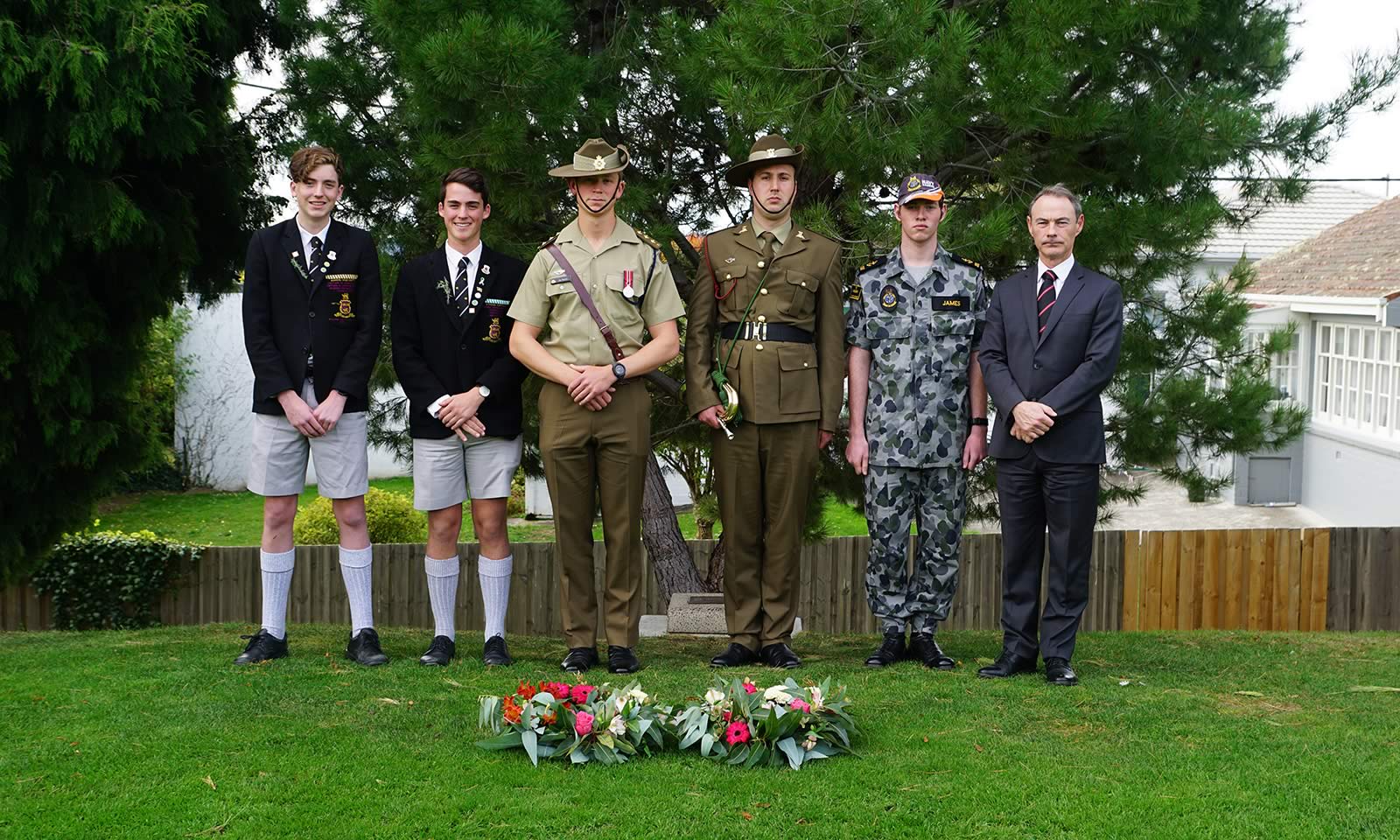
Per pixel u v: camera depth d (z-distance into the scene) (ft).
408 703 14.78
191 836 10.81
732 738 12.59
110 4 19.63
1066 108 21.54
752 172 17.26
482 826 11.03
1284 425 25.45
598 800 11.62
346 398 16.90
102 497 25.57
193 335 64.59
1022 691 15.58
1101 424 16.29
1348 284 49.47
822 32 18.45
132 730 13.60
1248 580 33.22
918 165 20.95
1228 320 24.79
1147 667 17.81
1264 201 25.50
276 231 16.83
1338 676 17.04
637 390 16.94
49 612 30.96
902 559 17.78
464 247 17.07
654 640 24.02
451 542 17.61
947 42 18.56
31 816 11.21
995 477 25.05
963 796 11.69
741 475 17.46
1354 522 51.39
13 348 21.62
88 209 20.65
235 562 31.65
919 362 17.28
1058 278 16.33
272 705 14.58
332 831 10.90
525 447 26.96
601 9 24.62
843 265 21.07
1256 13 24.36
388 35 20.52
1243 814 11.26
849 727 13.14
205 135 22.43
